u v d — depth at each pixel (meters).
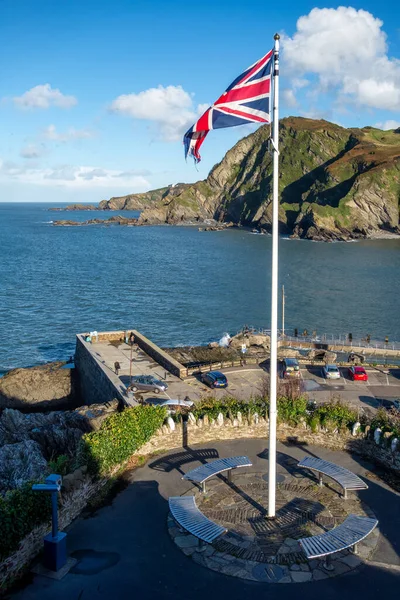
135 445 22.23
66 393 50.53
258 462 22.48
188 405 30.84
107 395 39.53
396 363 48.16
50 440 32.62
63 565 16.11
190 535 17.66
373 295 97.00
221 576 15.64
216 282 110.94
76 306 86.38
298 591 14.98
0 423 37.31
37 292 97.50
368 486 20.55
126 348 48.44
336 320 78.12
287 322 76.81
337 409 25.20
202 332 71.38
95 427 32.16
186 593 14.95
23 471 27.17
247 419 24.77
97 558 16.47
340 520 18.31
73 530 17.92
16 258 149.00
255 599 14.69
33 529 16.30
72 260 147.00
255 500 19.62
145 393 35.41
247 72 16.95
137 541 17.33
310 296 95.94
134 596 14.85
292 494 20.05
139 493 20.25
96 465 19.84
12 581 15.42
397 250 173.12
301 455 23.17
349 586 15.15
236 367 41.69
